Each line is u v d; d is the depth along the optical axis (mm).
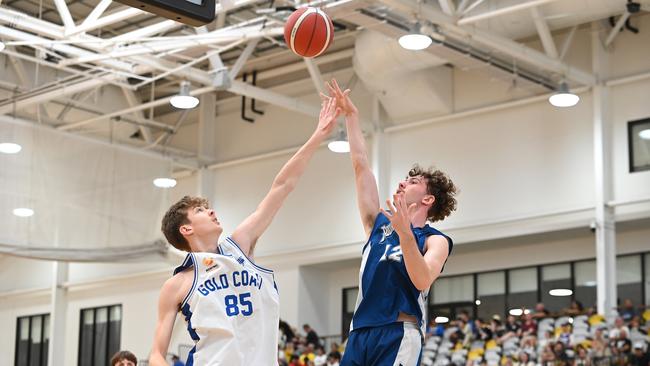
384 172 25469
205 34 19375
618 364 18719
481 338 22688
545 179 23000
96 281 31438
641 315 22312
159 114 30625
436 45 19969
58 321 31984
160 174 25250
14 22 18719
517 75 21797
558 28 21406
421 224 5438
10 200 22672
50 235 23078
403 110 25094
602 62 22422
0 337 34438
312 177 27203
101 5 18547
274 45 26312
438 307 26031
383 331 5184
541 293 24328
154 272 29938
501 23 20141
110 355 30797
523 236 23469
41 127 23453
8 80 25031
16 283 34188
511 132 23719
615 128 22219
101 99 27469
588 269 23656
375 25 18453
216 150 29359
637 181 21719
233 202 28625
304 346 24750
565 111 22969
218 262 4801
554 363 19516
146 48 19766
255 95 23484
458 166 24406
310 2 17484
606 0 19453
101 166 24219
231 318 4723
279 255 27469
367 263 5352
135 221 24469
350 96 26375
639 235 22969
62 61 20688
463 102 24578
